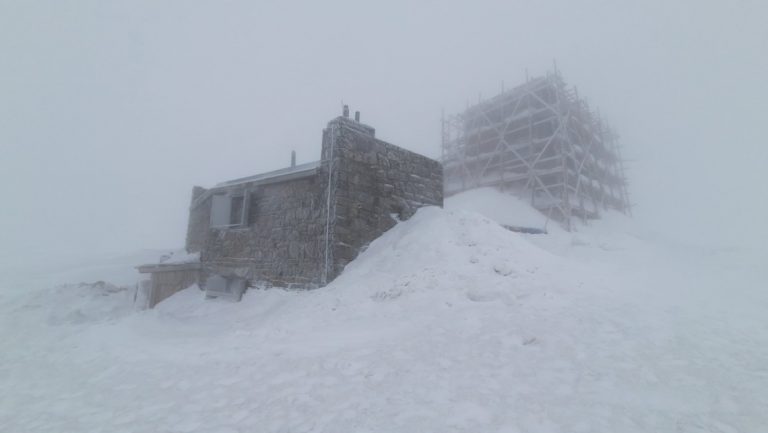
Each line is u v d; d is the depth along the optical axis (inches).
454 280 294.2
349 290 311.3
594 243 672.4
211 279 466.3
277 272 415.8
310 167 411.8
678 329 204.2
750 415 124.0
